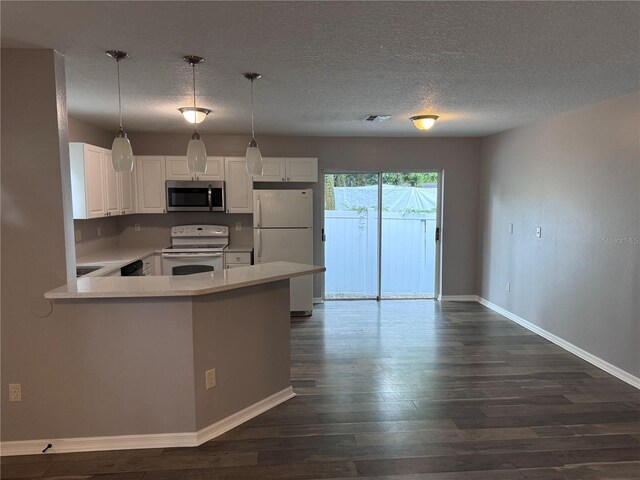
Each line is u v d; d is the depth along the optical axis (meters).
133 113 4.20
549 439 2.67
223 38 2.25
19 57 2.36
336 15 1.97
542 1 1.82
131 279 2.70
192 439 2.61
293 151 5.91
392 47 2.39
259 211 5.37
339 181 6.20
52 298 2.35
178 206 5.43
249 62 2.64
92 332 2.51
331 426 2.83
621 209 3.51
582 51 2.46
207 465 2.42
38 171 2.41
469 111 4.17
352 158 6.00
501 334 4.74
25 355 2.50
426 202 6.33
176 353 2.56
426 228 6.38
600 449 2.57
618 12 1.93
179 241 5.69
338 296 6.38
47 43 2.29
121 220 5.73
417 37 2.24
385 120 4.65
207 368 2.66
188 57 2.53
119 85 3.00
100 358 2.53
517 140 5.13
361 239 6.32
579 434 2.73
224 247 5.54
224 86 3.20
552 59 2.61
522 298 5.07
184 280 2.66
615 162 3.57
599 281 3.78
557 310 4.40
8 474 2.34
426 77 2.99
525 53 2.50
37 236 2.44
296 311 5.48
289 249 5.43
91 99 3.61
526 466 2.40
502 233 5.54
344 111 4.16
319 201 6.04
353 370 3.74
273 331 3.10
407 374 3.66
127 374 2.55
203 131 5.44
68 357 2.52
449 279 6.30
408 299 6.38
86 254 4.73
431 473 2.35
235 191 5.55
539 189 4.69
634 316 3.40
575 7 1.88
